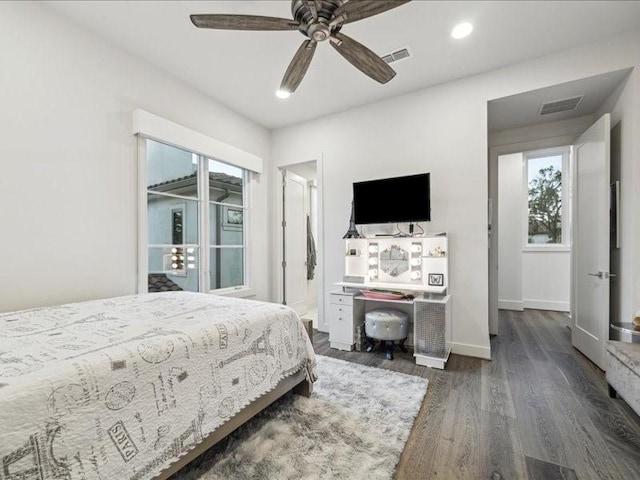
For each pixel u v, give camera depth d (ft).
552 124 11.85
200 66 9.52
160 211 9.86
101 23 7.63
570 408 6.69
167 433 4.10
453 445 5.48
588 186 9.82
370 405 6.78
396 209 10.73
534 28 7.80
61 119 7.31
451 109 10.36
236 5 7.07
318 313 13.25
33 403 2.99
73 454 3.21
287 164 14.19
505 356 9.96
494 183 12.85
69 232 7.43
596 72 8.34
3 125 6.42
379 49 8.62
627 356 6.28
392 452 5.22
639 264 7.88
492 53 8.86
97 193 7.98
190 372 4.51
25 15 6.75
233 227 12.87
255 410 5.76
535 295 17.46
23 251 6.69
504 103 10.10
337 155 12.75
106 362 3.66
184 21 7.56
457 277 10.26
